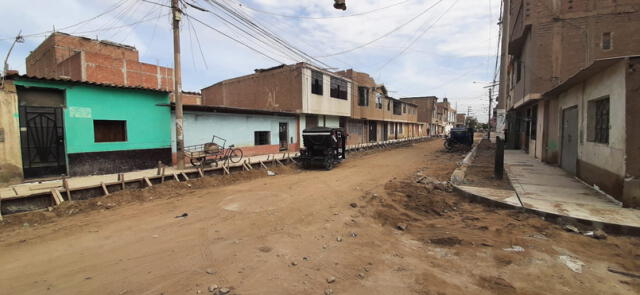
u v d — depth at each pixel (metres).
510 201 6.65
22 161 8.70
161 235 5.22
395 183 9.59
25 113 8.82
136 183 8.88
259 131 18.20
